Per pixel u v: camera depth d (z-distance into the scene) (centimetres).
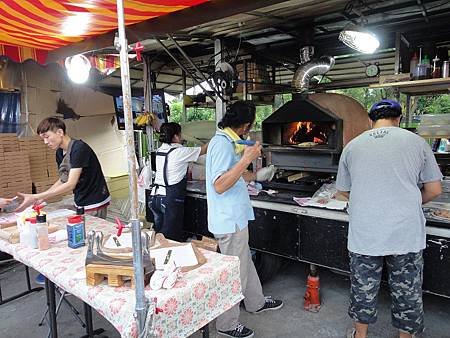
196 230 334
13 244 191
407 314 189
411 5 301
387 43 407
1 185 340
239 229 212
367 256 187
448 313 250
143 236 163
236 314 218
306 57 352
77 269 157
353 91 937
